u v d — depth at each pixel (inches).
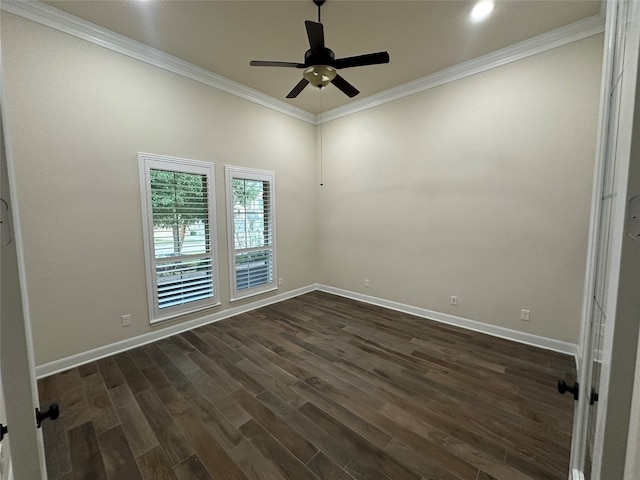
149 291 116.8
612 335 20.4
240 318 144.7
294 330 129.2
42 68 89.4
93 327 103.0
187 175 127.1
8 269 28.8
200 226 132.7
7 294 29.0
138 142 111.2
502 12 91.7
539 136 107.3
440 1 87.0
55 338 95.0
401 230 151.6
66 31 93.3
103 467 59.1
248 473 57.6
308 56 86.4
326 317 145.7
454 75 126.2
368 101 158.7
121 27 99.0
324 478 56.3
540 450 62.0
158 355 106.4
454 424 70.2
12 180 29.7
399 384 87.1
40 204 90.9
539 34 102.8
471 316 129.2
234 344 115.3
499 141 116.6
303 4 88.3
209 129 133.7
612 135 31.2
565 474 56.4
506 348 110.0
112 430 69.1
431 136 136.4
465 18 94.6
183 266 128.3
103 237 104.1
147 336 117.0
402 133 147.2
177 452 62.7
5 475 26.5
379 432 67.9
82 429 69.5
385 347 111.9
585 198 99.8
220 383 88.4
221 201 141.0
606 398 21.0
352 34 102.9
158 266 119.3
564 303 105.7
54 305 94.6
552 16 93.4
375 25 98.0
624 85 24.7
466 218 127.8
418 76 134.2
